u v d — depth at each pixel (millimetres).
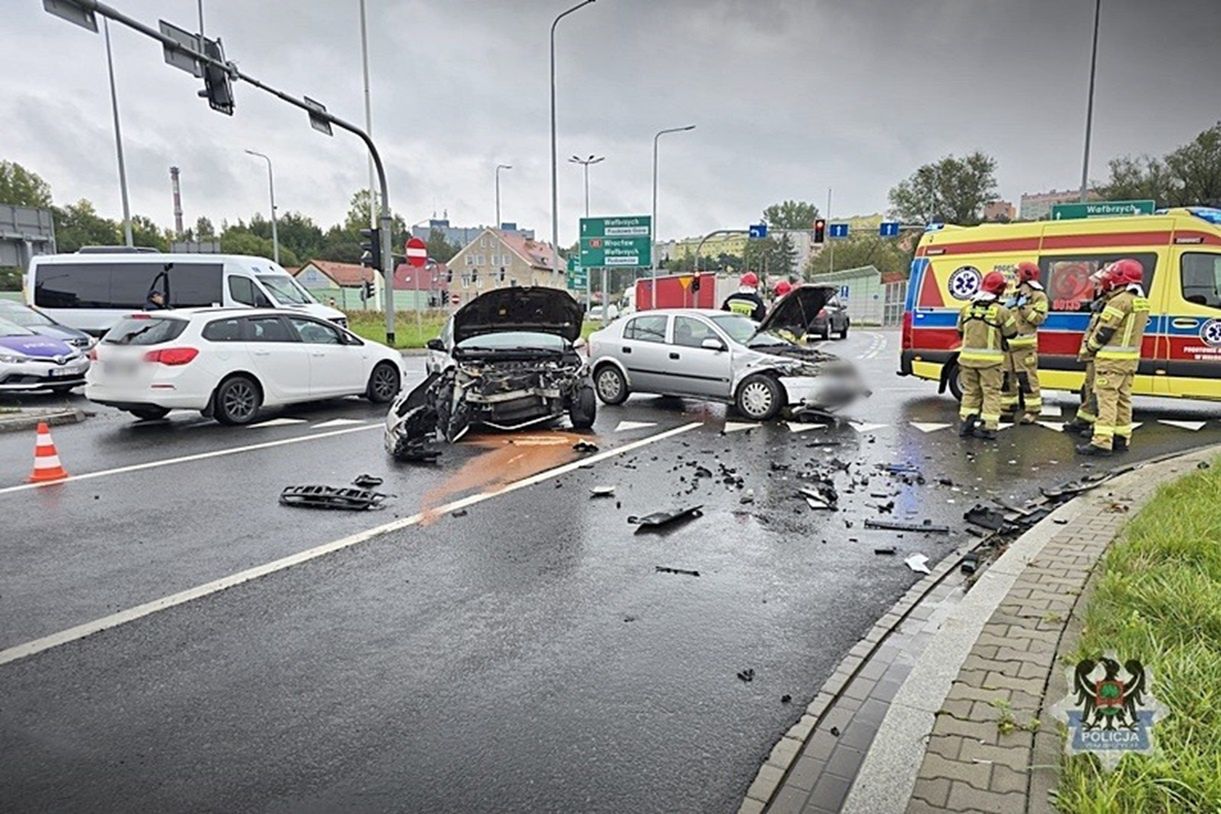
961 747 2824
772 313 11391
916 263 12586
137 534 5844
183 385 10305
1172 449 8766
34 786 2852
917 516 6273
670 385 11789
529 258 88188
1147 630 3396
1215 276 10117
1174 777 2383
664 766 2975
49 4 11391
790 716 3328
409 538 5754
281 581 4887
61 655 3889
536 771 2943
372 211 28016
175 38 13469
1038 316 10328
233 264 18578
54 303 18453
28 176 82625
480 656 3881
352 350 12477
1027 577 4445
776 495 6949
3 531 5910
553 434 10047
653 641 4043
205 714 3348
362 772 2939
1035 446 9047
